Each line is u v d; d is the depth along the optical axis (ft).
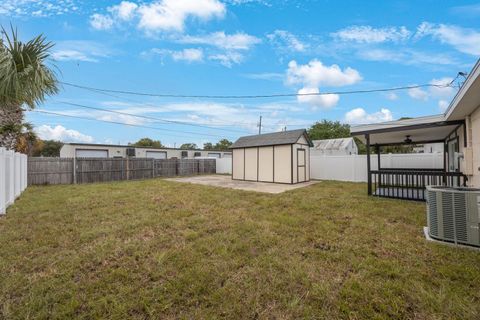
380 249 10.46
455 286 7.49
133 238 11.94
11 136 29.81
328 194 25.29
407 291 7.23
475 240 10.27
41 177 34.94
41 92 12.82
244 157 43.70
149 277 8.24
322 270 8.70
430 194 11.75
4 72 11.45
